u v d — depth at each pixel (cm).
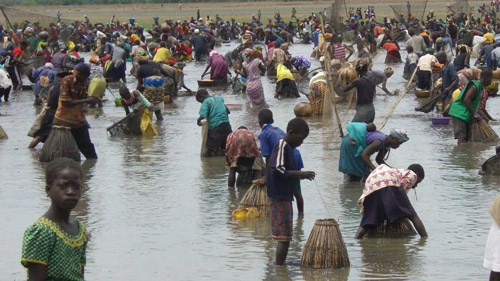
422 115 3472
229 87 4853
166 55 4622
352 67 3581
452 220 1778
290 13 19650
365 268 1456
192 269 1473
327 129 2838
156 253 1581
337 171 2322
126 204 1984
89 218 1855
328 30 3191
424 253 1543
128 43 6931
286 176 1439
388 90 4481
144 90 3475
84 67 2464
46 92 3975
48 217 945
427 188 2092
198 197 2048
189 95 4434
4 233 1734
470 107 2705
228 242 1652
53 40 6925
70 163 952
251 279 1407
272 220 1476
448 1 19788
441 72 3812
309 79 4250
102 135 3083
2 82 4150
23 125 3378
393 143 1986
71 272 942
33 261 922
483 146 2677
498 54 4712
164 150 2736
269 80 5259
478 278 1384
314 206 1928
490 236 1206
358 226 1745
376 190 1645
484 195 2003
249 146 2122
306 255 1471
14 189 2164
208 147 2569
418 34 6731
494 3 15800
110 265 1505
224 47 9662
